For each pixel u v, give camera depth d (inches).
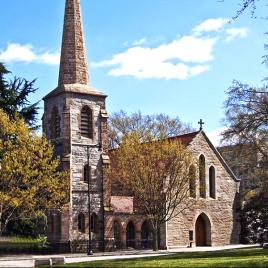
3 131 1867.6
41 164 1881.2
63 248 2107.5
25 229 2060.8
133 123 3265.3
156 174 2137.1
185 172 2204.7
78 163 2242.9
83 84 2333.9
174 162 2170.3
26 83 2144.4
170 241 2343.8
